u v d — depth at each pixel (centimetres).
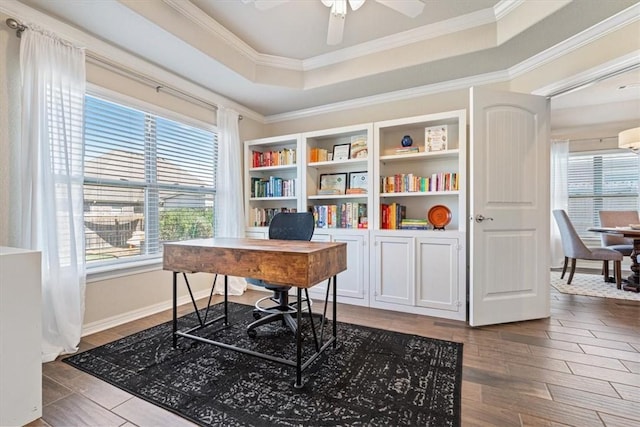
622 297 337
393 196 323
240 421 139
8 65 198
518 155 262
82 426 137
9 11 195
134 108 275
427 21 259
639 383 167
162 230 305
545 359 195
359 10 243
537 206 267
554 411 144
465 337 232
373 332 242
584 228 518
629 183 493
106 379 174
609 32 219
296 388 164
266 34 280
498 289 259
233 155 363
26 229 197
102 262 255
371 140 318
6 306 137
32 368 143
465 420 138
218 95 354
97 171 251
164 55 265
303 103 384
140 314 278
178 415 143
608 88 340
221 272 187
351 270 322
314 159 363
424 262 287
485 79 305
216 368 186
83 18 214
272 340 229
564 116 443
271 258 170
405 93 340
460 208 279
